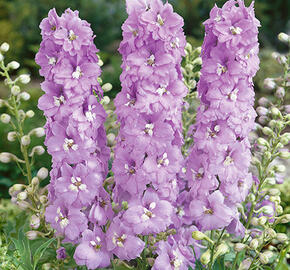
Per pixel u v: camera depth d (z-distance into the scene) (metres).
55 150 1.21
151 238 1.25
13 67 1.35
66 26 1.19
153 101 1.16
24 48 5.16
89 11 5.31
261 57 4.23
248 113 1.21
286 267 1.35
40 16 5.34
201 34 5.08
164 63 1.15
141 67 1.15
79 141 1.20
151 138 1.18
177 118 1.20
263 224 1.24
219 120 1.20
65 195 1.22
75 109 1.19
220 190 1.23
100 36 5.41
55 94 1.21
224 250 1.19
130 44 1.17
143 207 1.20
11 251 1.34
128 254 1.21
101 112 1.22
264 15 5.75
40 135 1.37
